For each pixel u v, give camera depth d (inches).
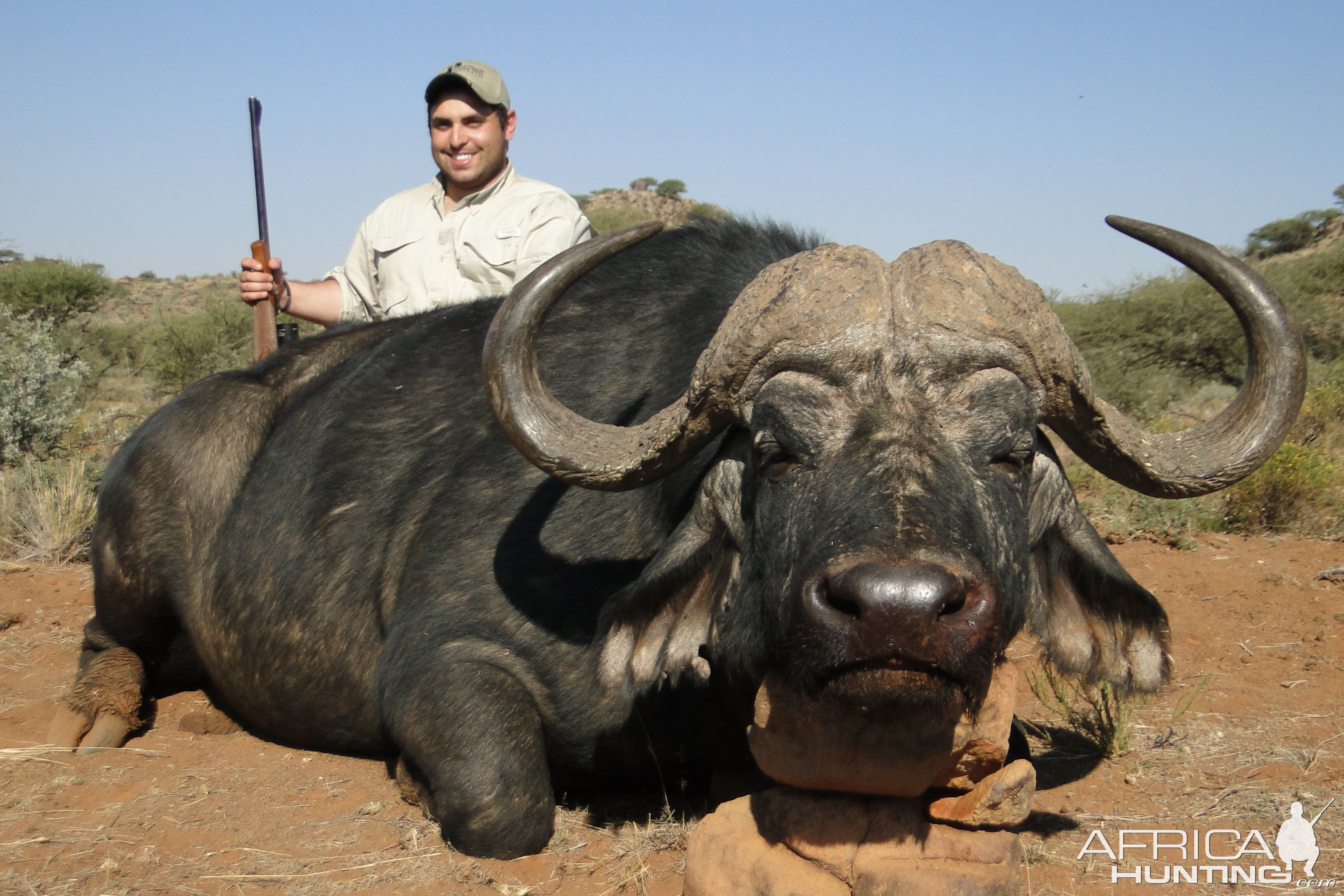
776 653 108.7
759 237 166.6
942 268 110.3
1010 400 109.8
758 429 114.1
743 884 112.6
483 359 121.3
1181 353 640.4
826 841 111.5
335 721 176.1
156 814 152.3
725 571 129.5
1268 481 295.9
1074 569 131.6
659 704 145.1
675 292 163.9
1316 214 1425.9
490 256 245.8
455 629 151.3
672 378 151.1
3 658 221.1
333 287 268.1
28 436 437.1
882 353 108.0
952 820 112.7
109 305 1659.7
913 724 109.4
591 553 148.6
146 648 205.9
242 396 204.1
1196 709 180.5
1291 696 183.9
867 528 96.3
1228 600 234.1
